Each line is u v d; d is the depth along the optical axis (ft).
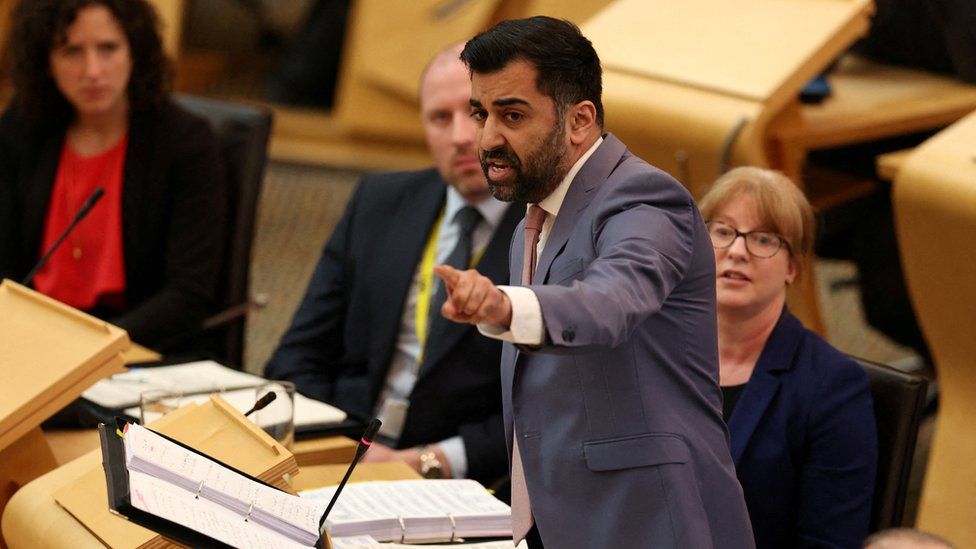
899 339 52.37
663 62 43.93
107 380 34.30
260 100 93.15
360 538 25.70
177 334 43.29
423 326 38.19
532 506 22.39
